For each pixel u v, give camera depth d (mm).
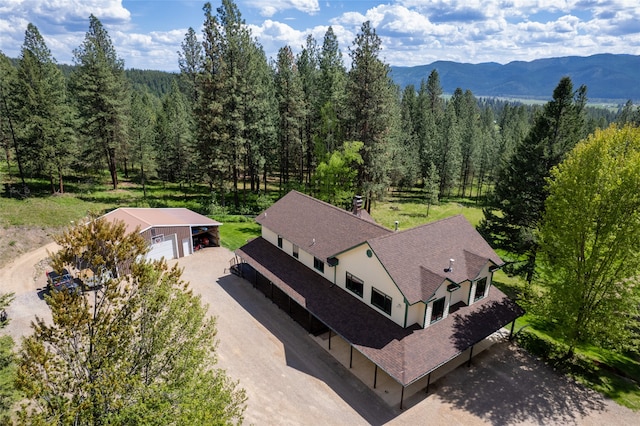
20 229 38219
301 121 54938
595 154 21609
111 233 11562
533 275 32531
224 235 43719
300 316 27609
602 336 21500
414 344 20219
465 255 23875
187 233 37594
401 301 20781
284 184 61094
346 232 26812
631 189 19875
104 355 11555
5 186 50062
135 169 78250
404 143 78938
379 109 43094
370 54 41719
